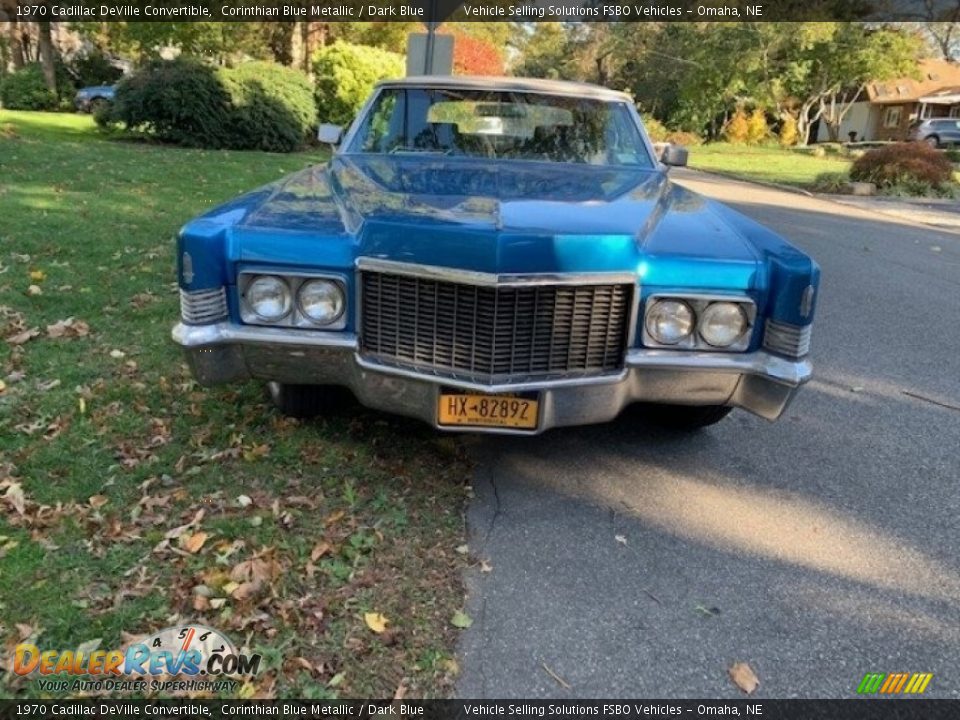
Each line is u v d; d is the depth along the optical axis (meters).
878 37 32.66
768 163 25.48
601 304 2.60
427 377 2.61
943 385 4.52
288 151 17.70
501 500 2.97
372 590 2.38
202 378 2.74
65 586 2.28
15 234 6.30
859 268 8.11
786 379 2.62
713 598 2.46
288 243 2.62
